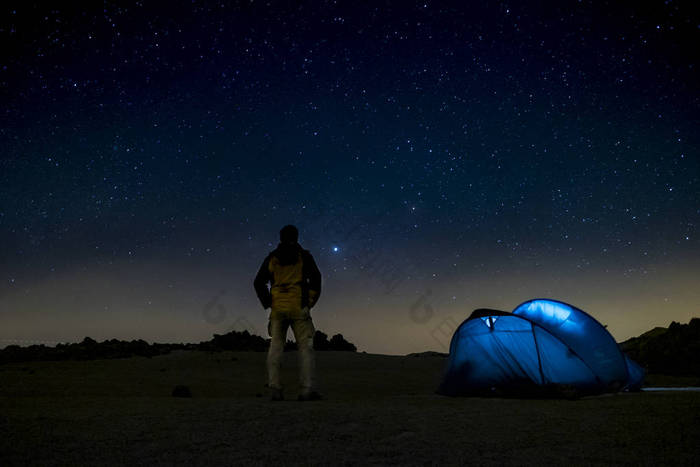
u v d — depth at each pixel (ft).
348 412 12.76
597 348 21.71
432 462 8.11
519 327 20.59
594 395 19.81
